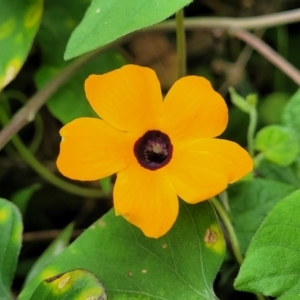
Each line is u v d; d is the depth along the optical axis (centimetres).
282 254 26
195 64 36
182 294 27
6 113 34
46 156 35
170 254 27
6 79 30
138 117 26
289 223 26
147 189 26
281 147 31
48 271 27
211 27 33
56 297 26
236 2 37
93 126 26
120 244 27
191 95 26
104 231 28
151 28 33
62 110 32
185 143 26
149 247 27
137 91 26
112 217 28
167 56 36
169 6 26
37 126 34
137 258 27
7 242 28
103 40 26
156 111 26
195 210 27
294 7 36
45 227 35
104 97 26
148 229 26
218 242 27
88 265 27
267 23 33
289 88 36
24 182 35
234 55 36
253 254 26
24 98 35
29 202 35
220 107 26
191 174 26
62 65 33
